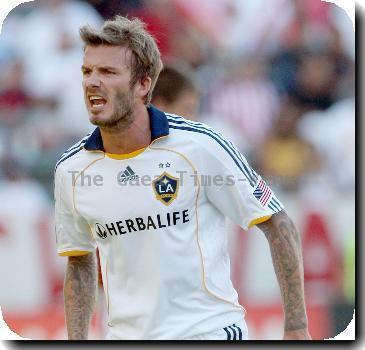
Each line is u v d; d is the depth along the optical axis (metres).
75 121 34.34
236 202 13.72
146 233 13.41
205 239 13.55
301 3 38.78
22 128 33.53
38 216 28.05
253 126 35.38
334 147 34.28
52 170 31.80
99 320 22.02
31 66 34.81
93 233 14.05
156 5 37.41
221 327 13.45
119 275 13.73
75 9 35.94
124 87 13.16
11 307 26.91
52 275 27.34
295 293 13.92
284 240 13.94
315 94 37.12
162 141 13.48
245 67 37.31
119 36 13.21
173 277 13.32
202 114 35.31
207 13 38.09
